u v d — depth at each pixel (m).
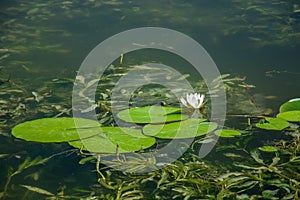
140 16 5.24
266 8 5.32
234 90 4.44
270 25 5.09
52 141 4.05
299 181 3.93
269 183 3.91
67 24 5.13
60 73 4.59
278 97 4.39
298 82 4.50
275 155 4.05
